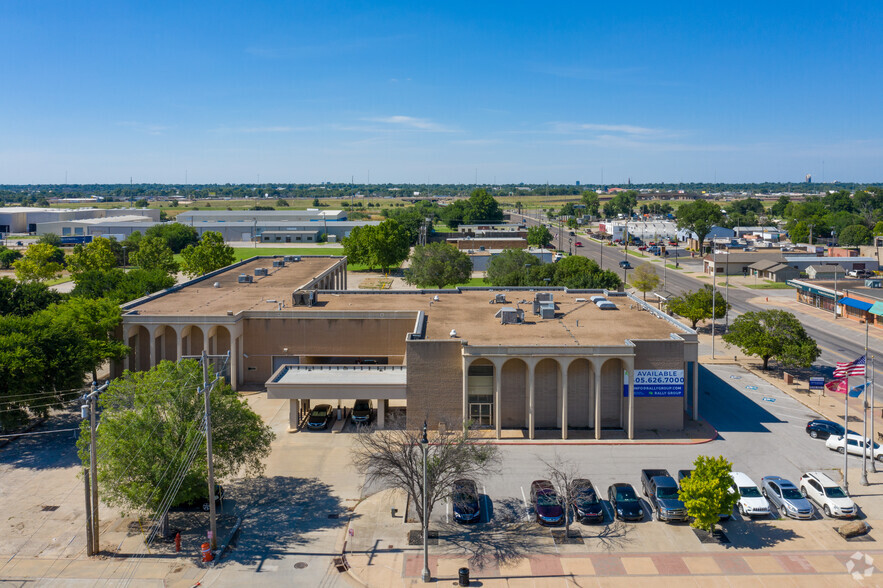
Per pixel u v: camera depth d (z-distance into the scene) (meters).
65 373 59.25
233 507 46.44
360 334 74.06
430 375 59.72
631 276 158.00
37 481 50.28
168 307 78.00
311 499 47.81
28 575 37.81
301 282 98.69
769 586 36.97
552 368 60.66
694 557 39.94
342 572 38.78
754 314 78.75
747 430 60.81
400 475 46.69
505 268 136.62
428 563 39.62
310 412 63.41
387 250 173.12
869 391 72.00
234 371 72.75
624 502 44.97
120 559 39.66
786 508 44.88
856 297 110.38
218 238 143.00
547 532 43.19
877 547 40.88
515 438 58.56
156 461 41.94
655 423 60.22
